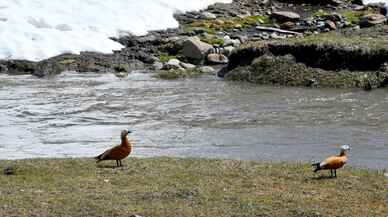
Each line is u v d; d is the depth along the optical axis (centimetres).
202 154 2328
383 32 4225
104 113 3102
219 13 5206
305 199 1688
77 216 1555
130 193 1712
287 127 2745
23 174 1916
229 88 3612
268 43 3934
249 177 1877
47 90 3641
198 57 4312
